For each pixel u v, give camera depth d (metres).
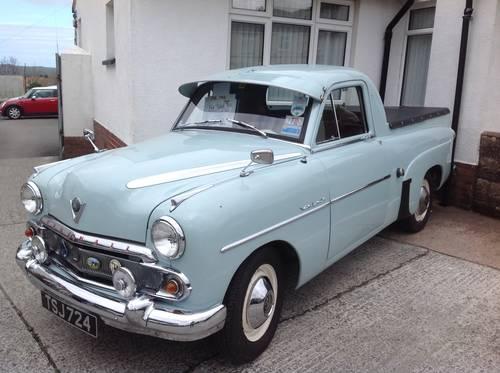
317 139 3.57
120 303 2.62
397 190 4.57
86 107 9.65
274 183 2.99
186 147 3.42
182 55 6.19
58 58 9.41
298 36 7.22
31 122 19.58
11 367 2.94
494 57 6.12
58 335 3.30
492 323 3.59
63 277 2.89
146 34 5.93
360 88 4.18
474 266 4.63
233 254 2.66
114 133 7.41
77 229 2.79
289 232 3.09
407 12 7.69
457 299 3.95
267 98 3.78
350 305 3.81
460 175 6.50
